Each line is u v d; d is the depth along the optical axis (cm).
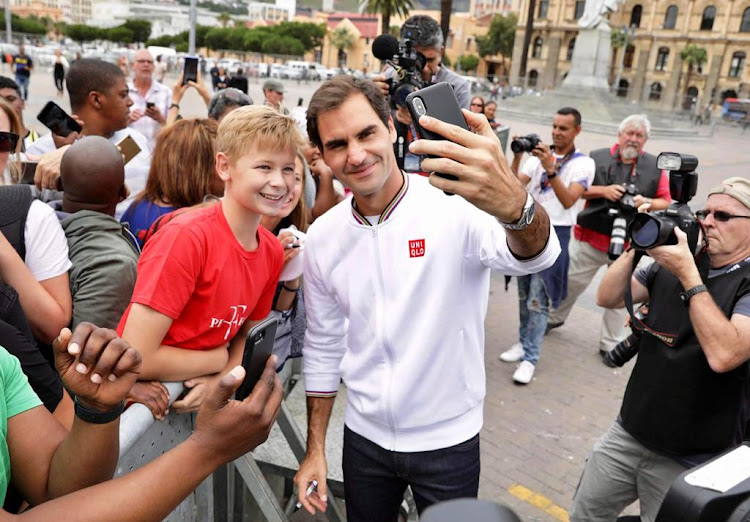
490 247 160
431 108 125
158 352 148
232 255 158
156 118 479
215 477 190
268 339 108
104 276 176
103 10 17062
